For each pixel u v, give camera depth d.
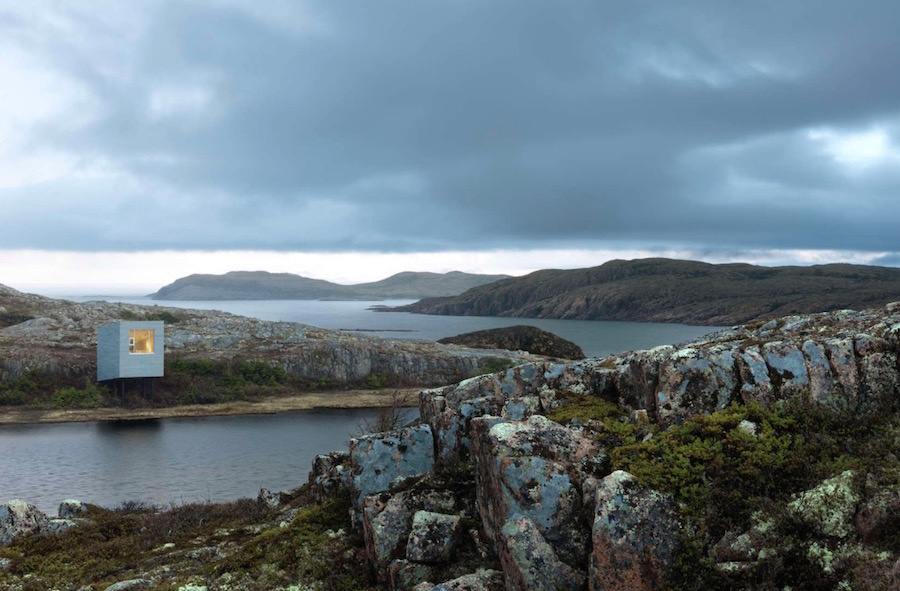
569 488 16.66
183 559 24.75
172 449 78.56
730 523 15.59
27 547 29.75
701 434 17.67
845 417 17.39
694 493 16.08
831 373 18.38
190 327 173.88
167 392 119.31
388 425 47.41
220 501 53.47
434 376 150.38
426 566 18.41
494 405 23.66
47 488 58.94
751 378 18.92
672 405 19.16
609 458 17.70
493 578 16.69
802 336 21.72
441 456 22.92
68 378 120.00
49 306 195.12
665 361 19.97
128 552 27.42
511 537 15.74
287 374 139.88
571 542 16.12
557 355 199.62
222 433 90.31
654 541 15.03
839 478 15.38
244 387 128.75
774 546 14.66
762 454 16.56
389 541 19.67
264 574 21.03
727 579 14.45
